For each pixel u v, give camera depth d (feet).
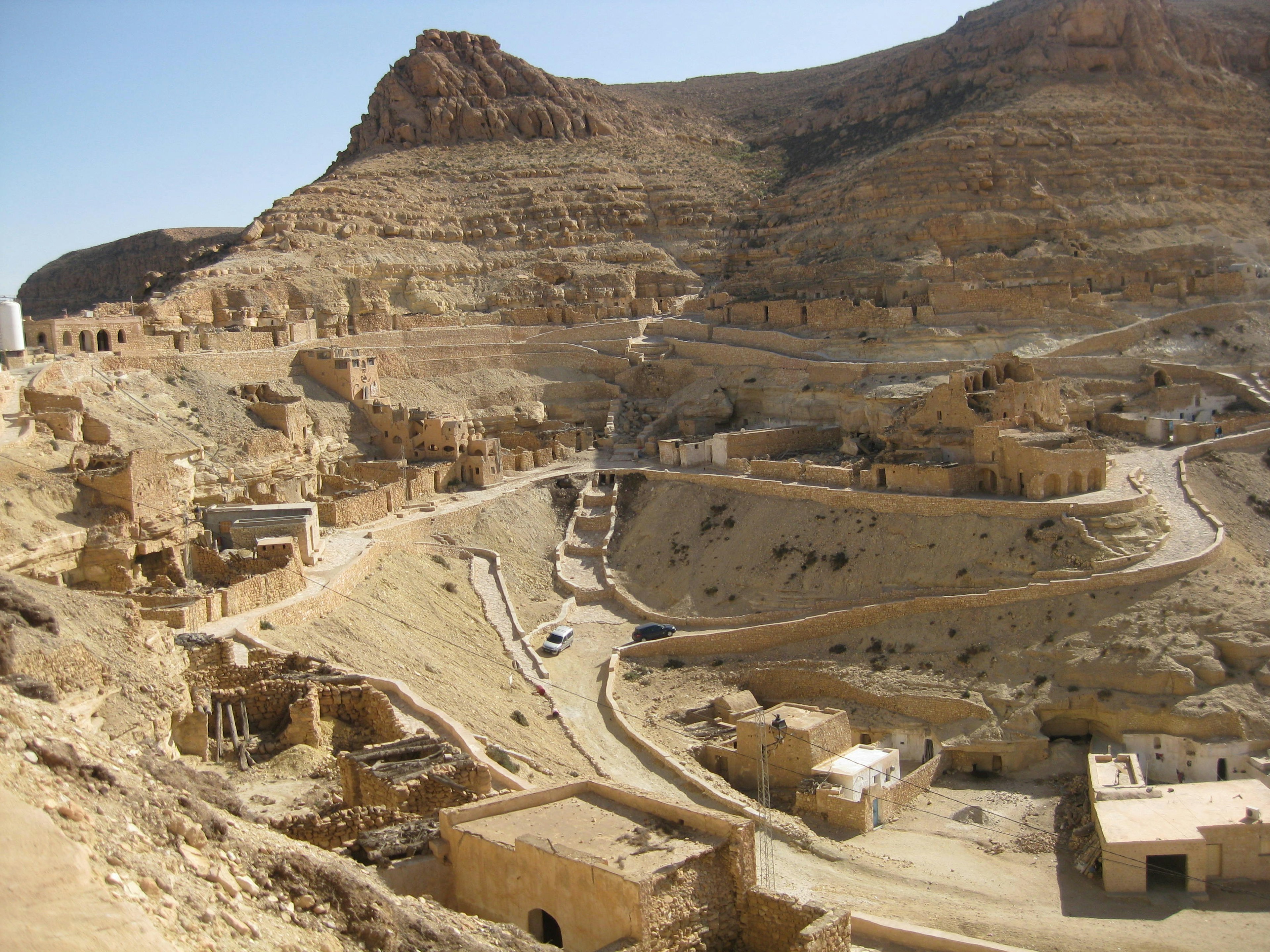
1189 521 222.89
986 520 224.74
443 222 436.35
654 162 524.11
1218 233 406.62
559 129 532.32
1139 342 330.13
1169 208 415.03
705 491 273.75
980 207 405.80
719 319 375.66
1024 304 331.57
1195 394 302.04
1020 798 177.06
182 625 144.25
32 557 151.43
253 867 56.54
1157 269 363.35
